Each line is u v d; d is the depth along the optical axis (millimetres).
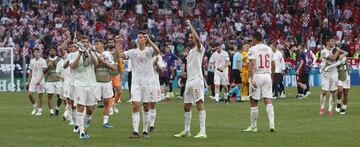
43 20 49062
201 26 51312
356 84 44281
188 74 17938
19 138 18156
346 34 51812
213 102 30781
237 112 25609
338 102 24984
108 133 19156
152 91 17906
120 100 32156
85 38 17984
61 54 23125
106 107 20625
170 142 17047
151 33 50406
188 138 17859
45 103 30781
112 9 51969
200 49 17766
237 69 31094
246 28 51406
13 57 40000
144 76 17891
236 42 48062
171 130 19812
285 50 43562
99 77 20312
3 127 20969
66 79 22734
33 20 48750
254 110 19188
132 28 49781
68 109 22969
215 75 30281
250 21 51969
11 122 22500
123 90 39281
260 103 29062
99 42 19625
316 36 51438
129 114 25062
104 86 20391
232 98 32281
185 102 18062
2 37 46969
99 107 27484
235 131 19422
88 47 18016
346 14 53625
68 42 21234
